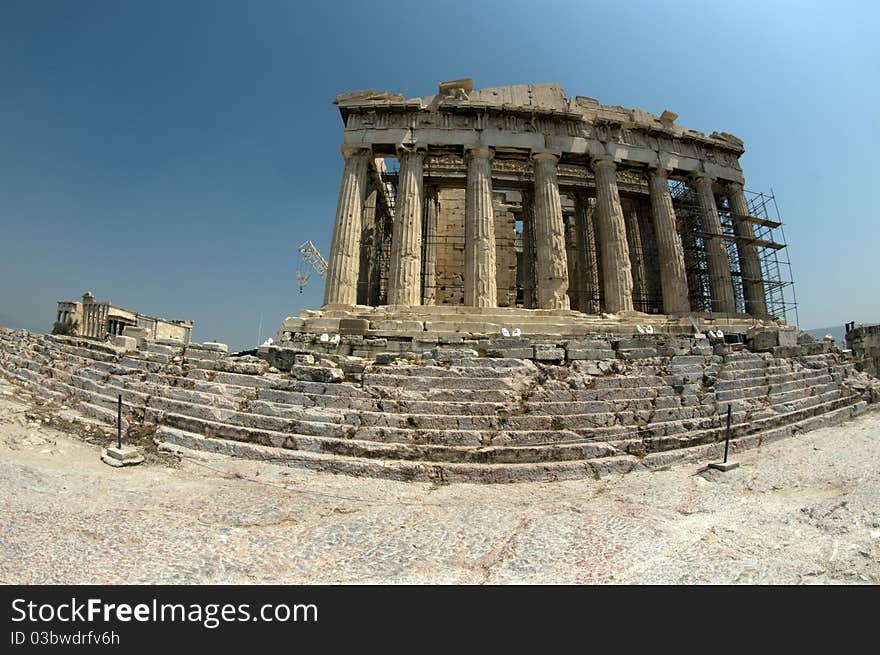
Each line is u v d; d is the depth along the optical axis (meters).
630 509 7.44
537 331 19.12
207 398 11.43
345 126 25.73
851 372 17.02
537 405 11.09
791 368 15.51
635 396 12.19
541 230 24.16
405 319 20.48
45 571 4.86
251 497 7.68
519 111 25.27
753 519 6.80
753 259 28.02
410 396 11.30
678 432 11.24
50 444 10.02
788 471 9.02
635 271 30.47
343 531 6.40
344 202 23.89
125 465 9.14
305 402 11.16
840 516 6.48
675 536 6.23
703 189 27.89
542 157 25.11
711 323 23.75
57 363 14.95
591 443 10.23
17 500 6.84
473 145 24.80
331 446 9.77
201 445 10.05
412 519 6.95
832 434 11.94
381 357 13.05
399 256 23.11
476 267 23.09
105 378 13.21
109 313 37.66
